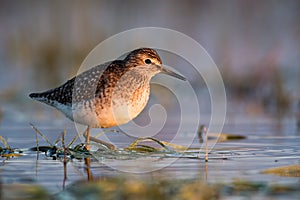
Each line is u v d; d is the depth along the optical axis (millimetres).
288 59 22797
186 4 28953
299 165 9898
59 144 12438
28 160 10797
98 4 28766
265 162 10312
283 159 10562
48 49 24703
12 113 16766
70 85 12406
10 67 24016
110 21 27438
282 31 26516
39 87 20375
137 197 8164
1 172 9750
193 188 8555
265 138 12922
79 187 8688
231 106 18078
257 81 20438
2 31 27938
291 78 20422
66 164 10430
